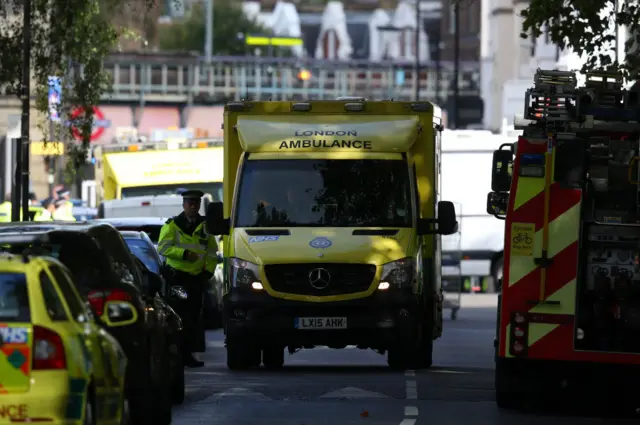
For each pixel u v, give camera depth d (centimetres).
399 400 4475
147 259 6556
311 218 5369
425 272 5603
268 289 5219
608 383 4194
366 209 5384
